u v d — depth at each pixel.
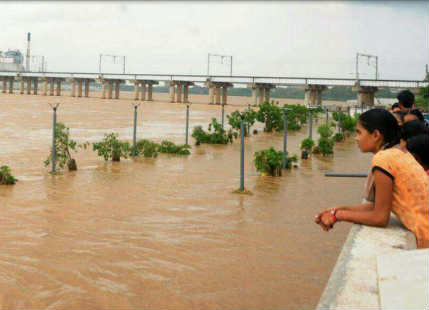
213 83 112.62
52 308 7.06
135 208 14.05
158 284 8.15
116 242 10.55
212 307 7.21
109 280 8.27
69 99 113.44
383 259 2.01
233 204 15.05
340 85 90.38
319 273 8.89
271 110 47.53
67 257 9.43
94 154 26.75
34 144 29.25
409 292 1.62
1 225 11.66
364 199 3.16
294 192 17.48
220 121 59.75
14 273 8.41
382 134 3.05
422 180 2.72
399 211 2.76
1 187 16.55
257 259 9.62
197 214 13.55
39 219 12.40
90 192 16.23
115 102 106.38
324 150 30.28
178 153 29.00
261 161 21.33
